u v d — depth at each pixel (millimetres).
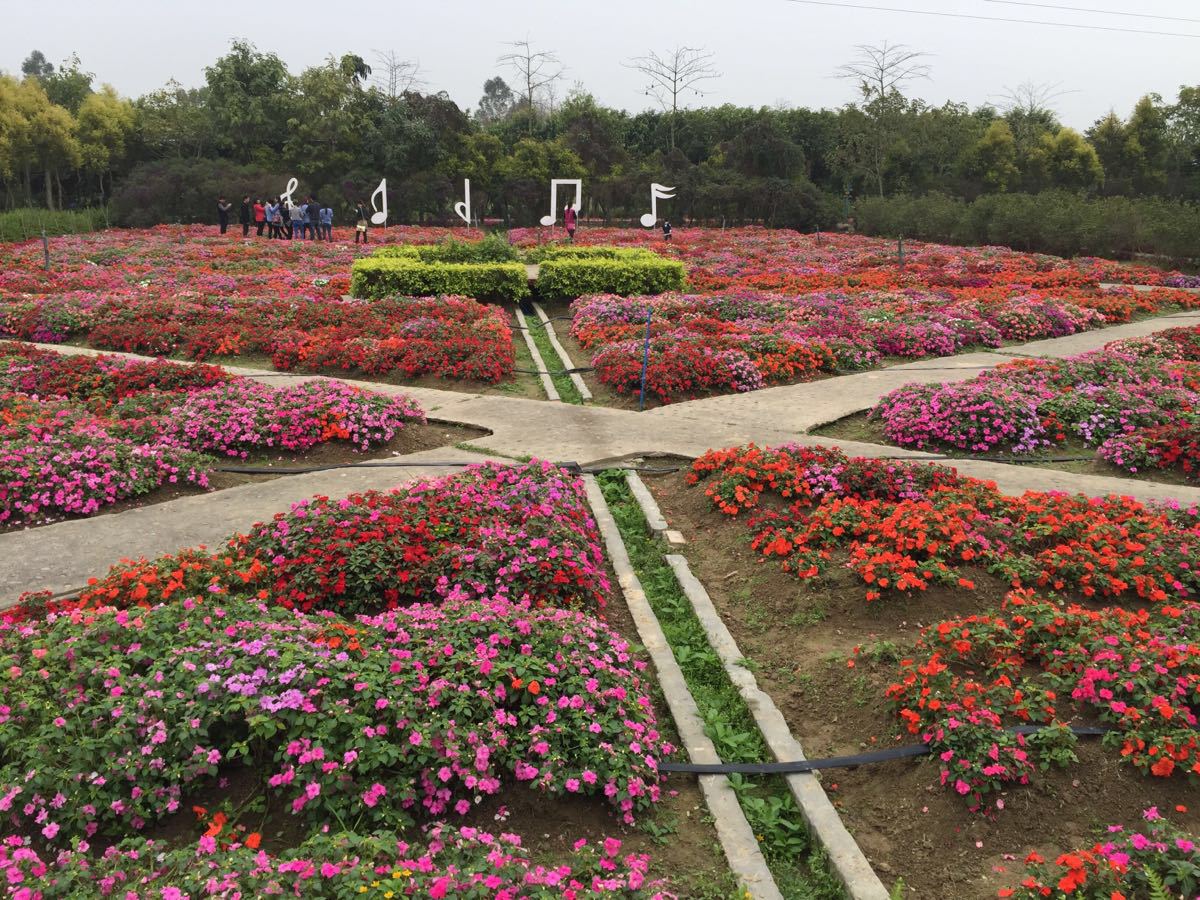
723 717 4453
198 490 7137
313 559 5117
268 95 42625
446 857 3221
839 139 48219
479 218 42656
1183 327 13773
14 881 2939
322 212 30359
